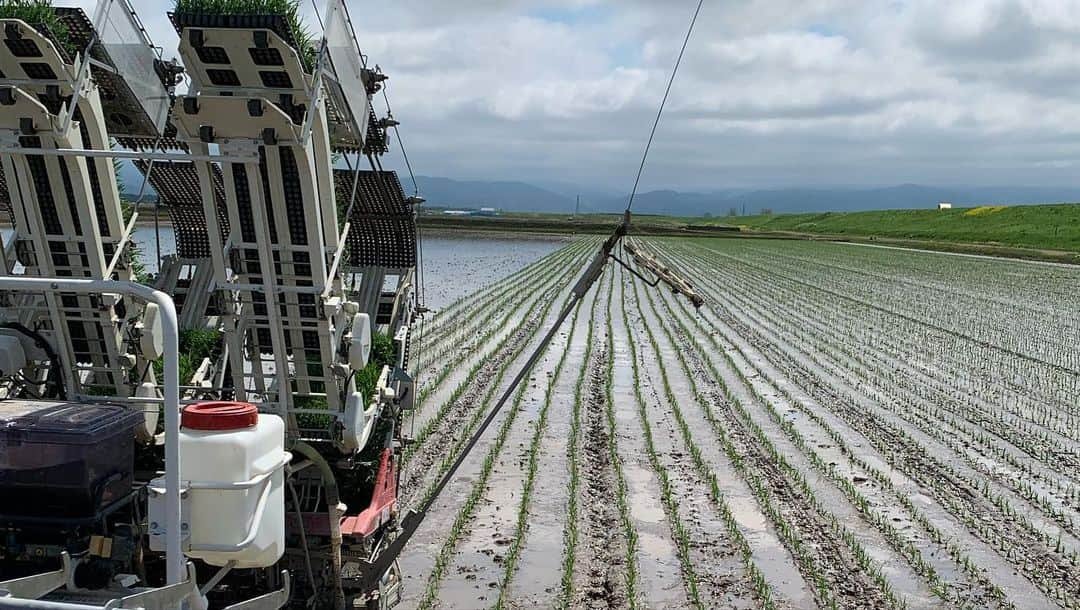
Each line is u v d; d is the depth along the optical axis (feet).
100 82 21.93
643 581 28.43
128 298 21.12
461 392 53.93
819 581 28.35
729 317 94.48
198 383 22.50
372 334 28.68
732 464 41.27
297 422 22.39
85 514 16.14
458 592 26.91
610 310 96.12
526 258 171.42
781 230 339.36
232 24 17.46
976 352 76.23
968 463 43.04
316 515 20.84
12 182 19.29
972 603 27.61
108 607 11.85
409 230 30.42
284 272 20.26
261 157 19.11
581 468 39.99
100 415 16.83
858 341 80.59
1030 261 184.55
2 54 18.61
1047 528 34.58
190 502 15.23
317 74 18.69
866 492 37.93
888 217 357.20
